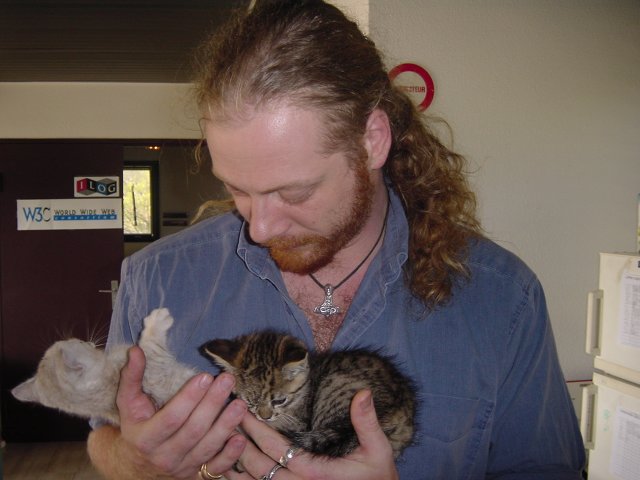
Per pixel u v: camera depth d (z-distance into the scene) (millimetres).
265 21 939
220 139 891
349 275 1232
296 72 868
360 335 1202
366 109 1005
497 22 2629
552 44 2676
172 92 5375
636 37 2705
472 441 1187
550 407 1243
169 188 7008
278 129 860
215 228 1364
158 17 3332
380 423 1094
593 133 2742
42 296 5473
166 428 956
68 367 1259
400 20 2561
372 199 1103
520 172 2734
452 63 2621
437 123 2117
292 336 1246
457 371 1185
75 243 5488
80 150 5410
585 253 2805
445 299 1202
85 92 5324
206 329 1266
